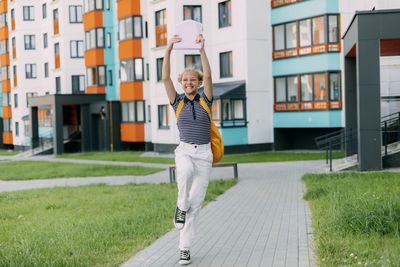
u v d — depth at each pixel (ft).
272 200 30.99
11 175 60.85
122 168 64.44
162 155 88.89
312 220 22.58
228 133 83.46
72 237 20.12
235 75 87.81
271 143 88.89
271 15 87.61
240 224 23.08
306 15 82.17
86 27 116.57
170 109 91.35
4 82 154.40
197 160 15.78
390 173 39.14
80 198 35.65
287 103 85.66
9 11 150.30
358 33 43.45
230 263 15.94
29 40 143.84
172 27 89.86
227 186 39.58
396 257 14.29
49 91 135.85
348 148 54.90
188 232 16.16
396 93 59.26
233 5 86.89
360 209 19.88
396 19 42.91
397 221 18.69
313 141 87.97
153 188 40.88
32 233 21.86
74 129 128.36
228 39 88.07
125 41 104.06
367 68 43.47
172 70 89.56
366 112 43.62
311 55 81.71
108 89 114.93
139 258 17.19
